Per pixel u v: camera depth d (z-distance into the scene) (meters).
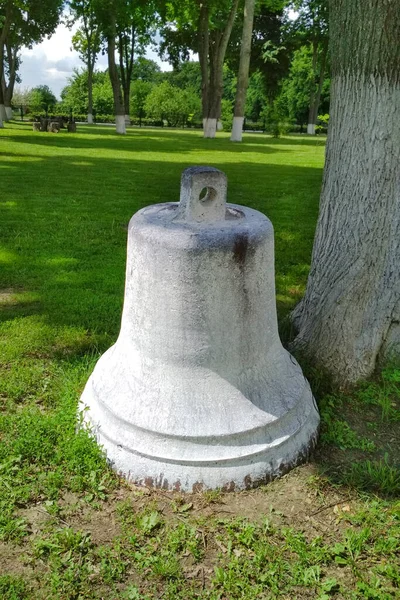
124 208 8.60
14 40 32.50
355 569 2.29
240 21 35.00
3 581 2.19
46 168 12.76
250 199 9.98
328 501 2.68
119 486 2.70
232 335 2.77
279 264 6.15
